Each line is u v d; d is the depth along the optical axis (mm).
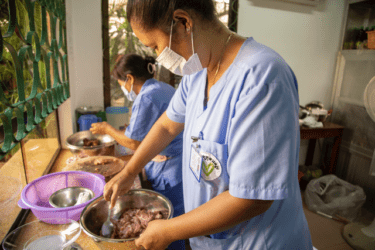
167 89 1423
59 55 1540
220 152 641
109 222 927
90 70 2287
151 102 1304
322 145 3223
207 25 630
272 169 532
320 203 2455
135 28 618
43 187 1089
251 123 534
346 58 2920
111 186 950
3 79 1024
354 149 2811
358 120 2752
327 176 2623
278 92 533
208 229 586
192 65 646
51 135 1637
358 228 2176
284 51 2840
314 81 3045
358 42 2811
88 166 1341
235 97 600
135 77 1461
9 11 818
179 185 1465
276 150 530
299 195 745
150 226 657
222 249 718
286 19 2750
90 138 1729
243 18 2605
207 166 673
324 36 2934
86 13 2162
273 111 529
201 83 752
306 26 2838
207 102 731
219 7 2494
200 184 706
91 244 832
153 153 993
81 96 2318
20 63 931
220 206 574
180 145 1436
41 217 880
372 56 2574
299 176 735
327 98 3152
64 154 1702
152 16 569
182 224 604
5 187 1006
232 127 569
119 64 1467
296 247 718
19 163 1121
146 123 1315
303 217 762
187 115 805
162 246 645
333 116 3104
